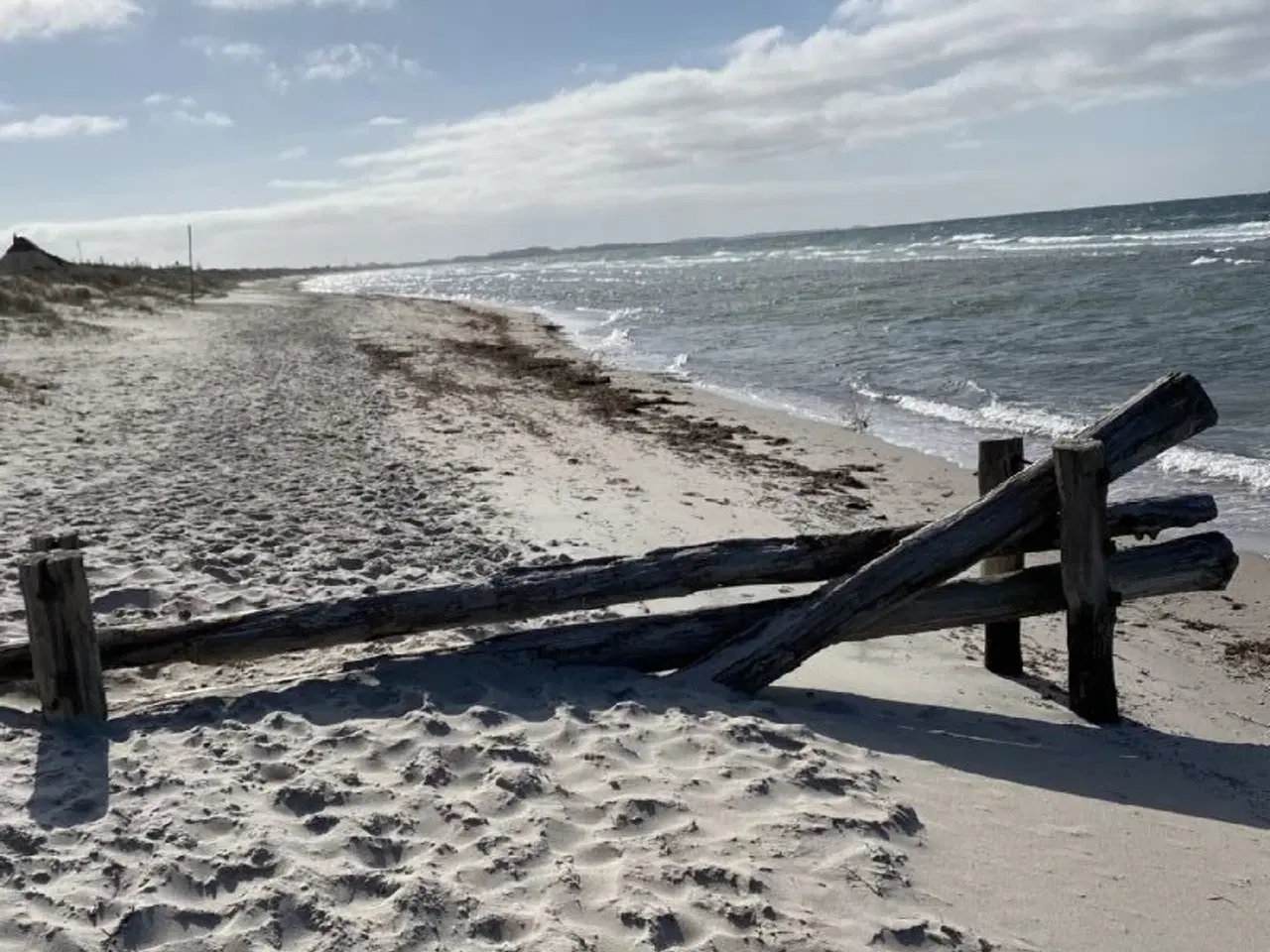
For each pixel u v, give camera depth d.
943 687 5.71
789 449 14.32
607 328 36.97
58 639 4.63
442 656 5.34
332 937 3.16
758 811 4.01
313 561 7.50
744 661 5.28
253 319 37.03
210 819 3.79
